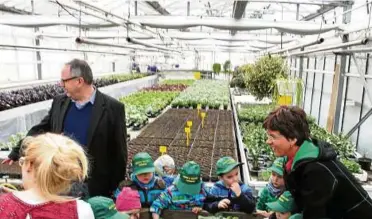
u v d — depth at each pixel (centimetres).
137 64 2356
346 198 163
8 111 606
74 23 718
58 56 1579
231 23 641
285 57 960
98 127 257
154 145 461
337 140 502
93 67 1920
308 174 159
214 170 359
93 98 262
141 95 1080
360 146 664
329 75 877
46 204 123
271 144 172
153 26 657
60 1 380
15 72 1238
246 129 598
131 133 559
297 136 163
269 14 1330
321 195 155
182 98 963
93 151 258
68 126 262
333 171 159
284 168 184
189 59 3084
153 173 267
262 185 334
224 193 261
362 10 615
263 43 1541
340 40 607
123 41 1441
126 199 226
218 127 597
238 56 2991
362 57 643
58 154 126
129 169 356
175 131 555
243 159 400
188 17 645
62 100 272
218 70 2219
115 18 609
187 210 246
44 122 279
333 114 618
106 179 271
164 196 251
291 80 547
